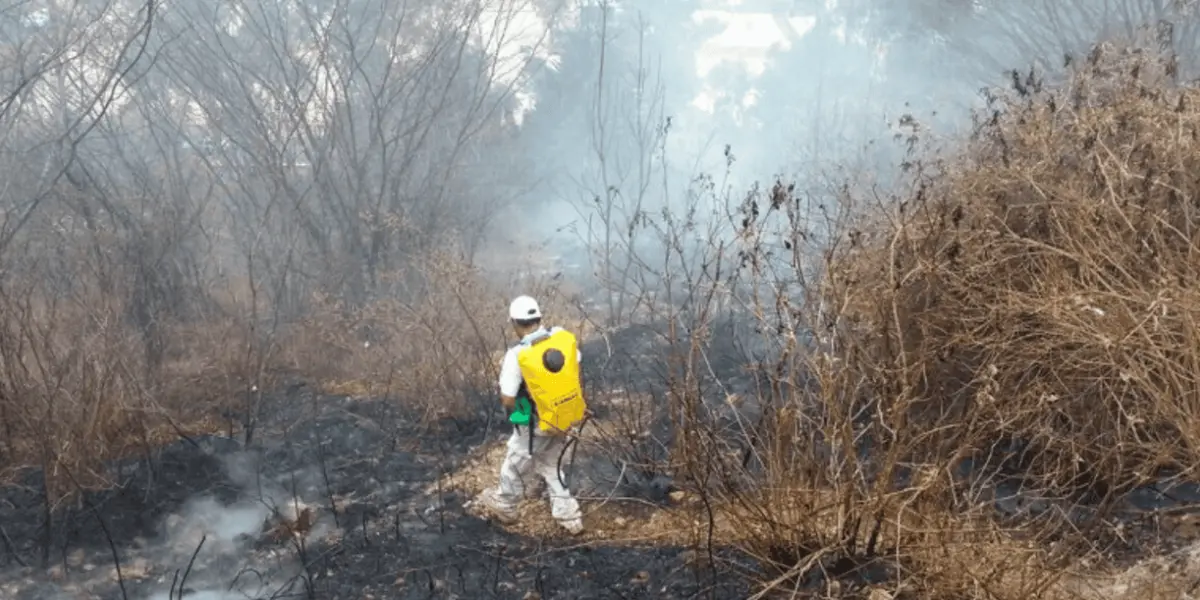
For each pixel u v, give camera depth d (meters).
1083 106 7.27
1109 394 5.99
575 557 6.34
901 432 5.48
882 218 7.45
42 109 11.59
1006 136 7.49
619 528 6.69
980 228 6.56
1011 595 5.03
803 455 5.75
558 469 6.70
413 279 11.32
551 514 6.91
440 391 8.82
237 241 11.86
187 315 10.48
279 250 11.66
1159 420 5.91
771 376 6.04
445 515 7.07
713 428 6.42
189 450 7.79
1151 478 5.74
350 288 11.30
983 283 6.31
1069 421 6.22
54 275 9.47
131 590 6.12
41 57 10.56
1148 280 6.12
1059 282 6.09
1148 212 6.19
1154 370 5.77
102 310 8.41
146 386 8.38
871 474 5.95
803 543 5.57
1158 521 5.80
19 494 7.11
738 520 5.80
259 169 12.07
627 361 9.69
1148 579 5.23
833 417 5.62
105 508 6.97
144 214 10.74
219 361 9.43
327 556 6.45
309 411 8.87
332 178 11.95
